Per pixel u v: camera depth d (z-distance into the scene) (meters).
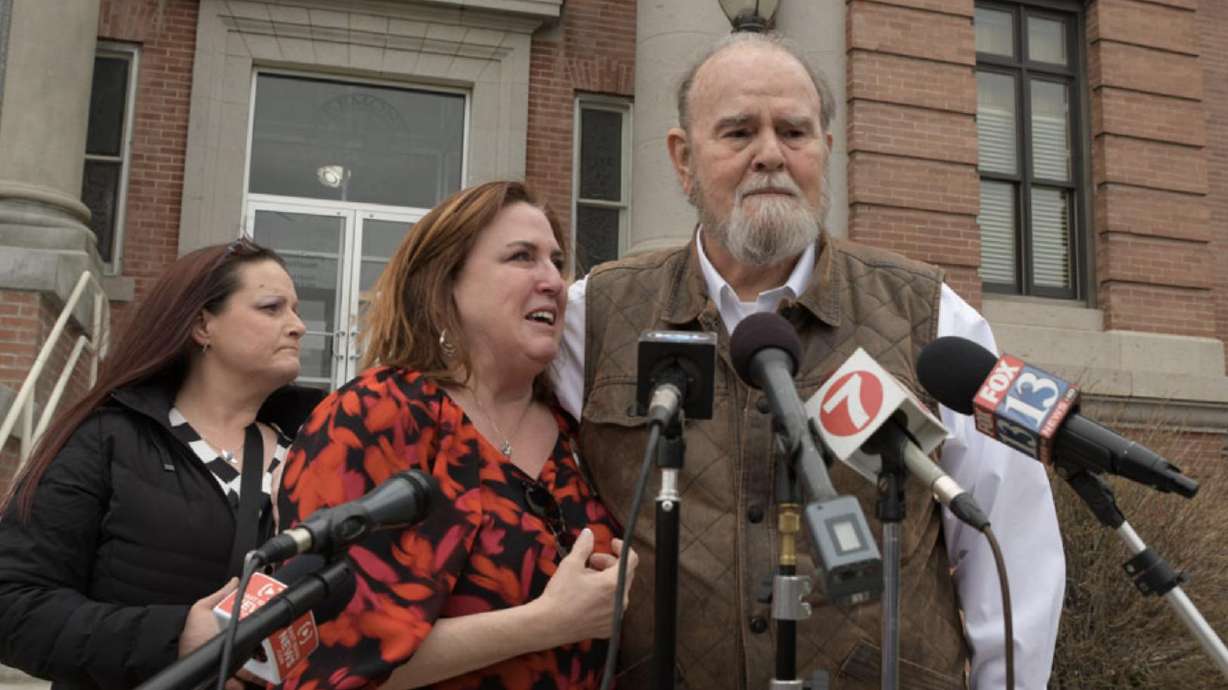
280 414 2.66
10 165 7.20
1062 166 9.86
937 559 2.07
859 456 1.63
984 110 9.78
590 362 2.23
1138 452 1.55
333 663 1.66
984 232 9.62
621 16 9.62
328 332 8.90
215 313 2.52
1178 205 9.62
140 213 8.57
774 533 1.98
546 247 2.04
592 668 1.92
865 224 8.59
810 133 2.11
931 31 8.98
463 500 1.84
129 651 2.04
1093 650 5.68
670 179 7.36
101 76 8.79
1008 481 2.06
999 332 8.99
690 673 1.96
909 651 1.94
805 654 1.92
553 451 2.07
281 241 8.93
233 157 8.73
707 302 2.16
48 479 2.25
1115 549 5.74
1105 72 9.67
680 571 1.99
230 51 8.82
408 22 9.09
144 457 2.33
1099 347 9.16
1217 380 9.16
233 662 1.47
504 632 1.72
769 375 1.56
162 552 2.25
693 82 2.21
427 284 2.01
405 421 1.85
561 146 9.32
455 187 9.27
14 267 6.43
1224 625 5.76
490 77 9.23
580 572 1.76
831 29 8.72
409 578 1.73
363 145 9.19
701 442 2.06
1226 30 10.99
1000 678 2.04
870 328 2.11
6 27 7.43
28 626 2.08
